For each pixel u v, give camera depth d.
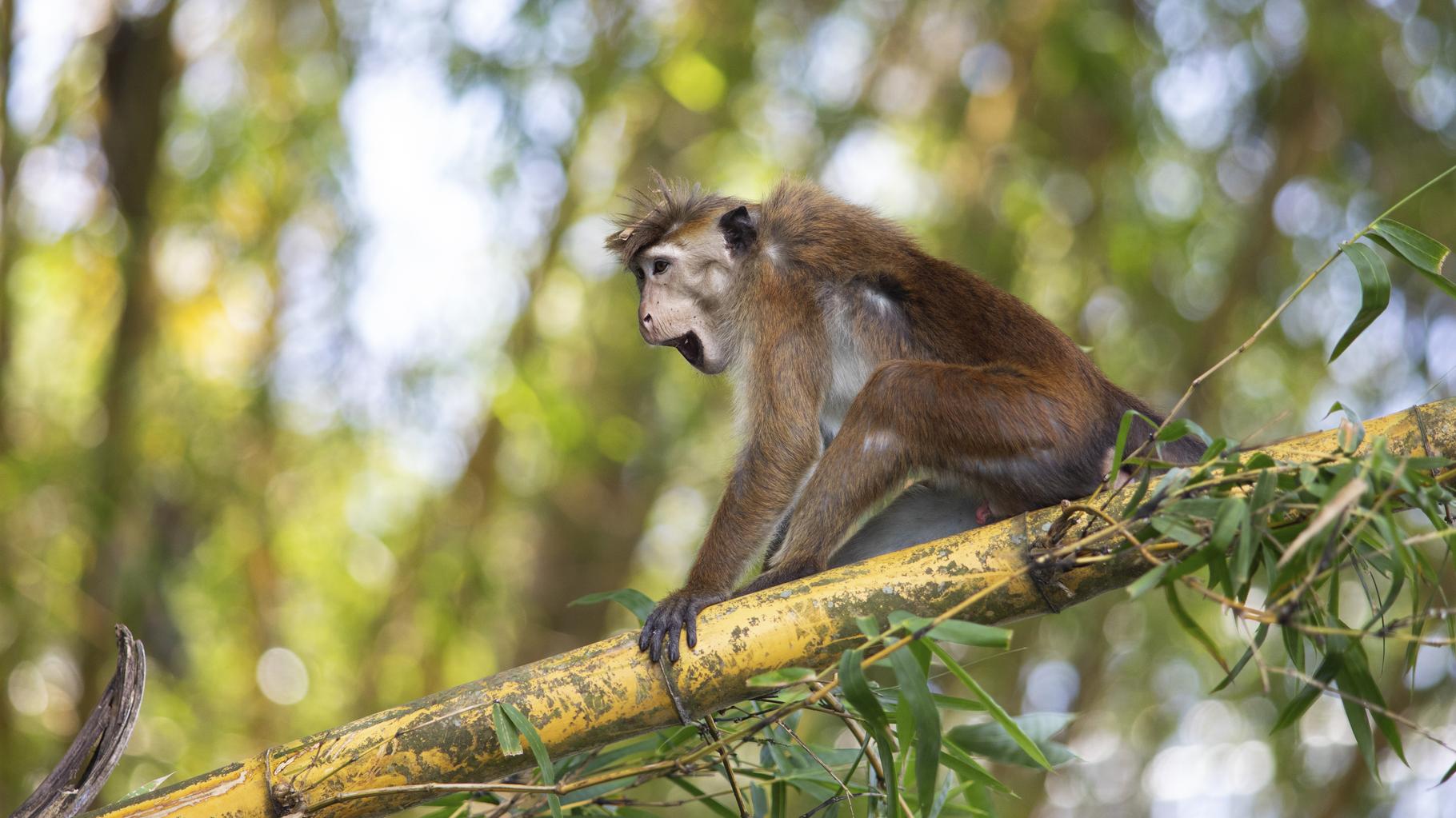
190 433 15.16
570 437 14.72
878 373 7.02
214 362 15.98
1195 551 5.30
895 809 5.12
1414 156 15.90
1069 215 16.53
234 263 15.79
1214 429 16.19
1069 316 16.33
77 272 15.48
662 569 19.02
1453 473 5.34
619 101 15.95
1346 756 16.28
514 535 18.39
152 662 14.99
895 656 5.09
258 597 16.44
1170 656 17.50
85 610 14.24
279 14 15.66
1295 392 15.82
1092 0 15.38
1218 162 16.42
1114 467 5.63
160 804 5.43
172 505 15.39
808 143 16.05
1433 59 15.57
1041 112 16.75
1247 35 15.52
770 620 5.79
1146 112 15.57
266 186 15.57
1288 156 16.19
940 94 16.75
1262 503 5.04
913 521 7.58
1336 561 5.04
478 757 5.57
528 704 5.61
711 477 17.91
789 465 7.64
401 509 16.72
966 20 16.73
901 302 7.81
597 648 5.84
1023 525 5.91
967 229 16.28
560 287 16.64
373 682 16.56
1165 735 17.77
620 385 17.66
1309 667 9.52
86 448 14.62
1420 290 15.39
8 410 14.27
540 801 6.34
